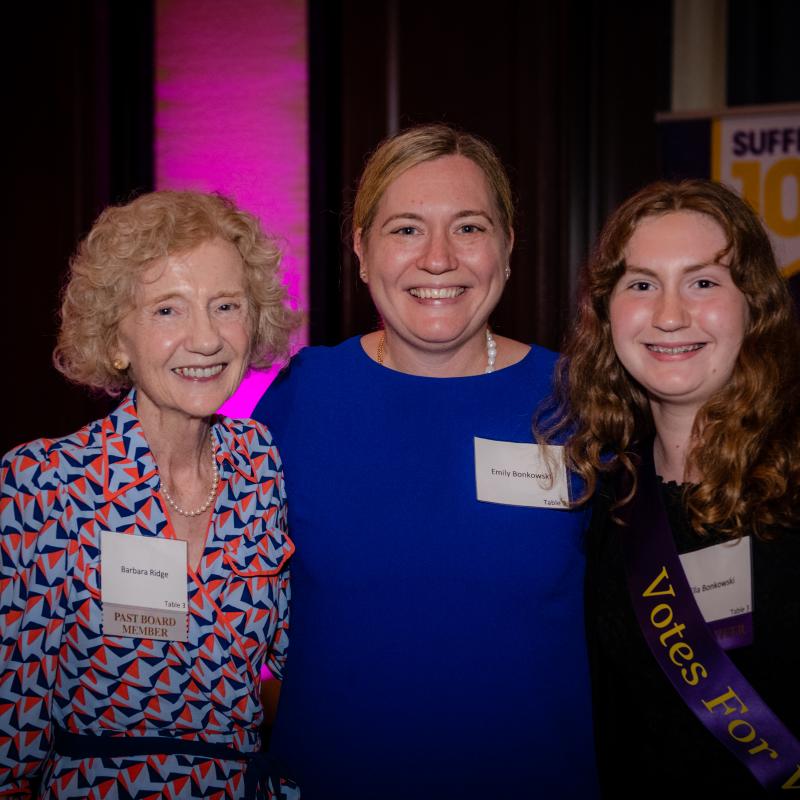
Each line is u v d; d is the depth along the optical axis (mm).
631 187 3945
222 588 1508
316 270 4027
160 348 1432
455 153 1709
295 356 1905
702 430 1583
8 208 4227
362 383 1813
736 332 1545
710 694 1534
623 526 1683
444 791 1653
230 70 4102
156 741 1424
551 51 3879
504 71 3934
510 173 3920
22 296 4238
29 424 4273
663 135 3830
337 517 1725
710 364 1551
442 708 1659
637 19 3943
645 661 1620
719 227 1558
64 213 4180
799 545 1497
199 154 4133
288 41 4059
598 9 3957
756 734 1505
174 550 1452
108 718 1414
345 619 1701
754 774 1510
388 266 1709
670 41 4117
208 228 1454
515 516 1705
